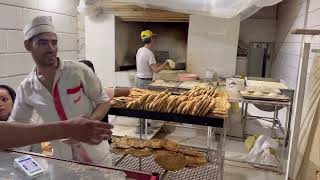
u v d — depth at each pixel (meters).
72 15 4.17
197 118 2.02
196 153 2.11
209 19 4.08
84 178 0.66
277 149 2.91
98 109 1.55
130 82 4.44
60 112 1.42
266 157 2.79
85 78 1.46
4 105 1.67
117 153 2.07
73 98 1.41
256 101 2.57
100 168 0.70
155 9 3.96
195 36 4.19
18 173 0.65
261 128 3.97
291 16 4.81
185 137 3.63
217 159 2.43
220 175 2.20
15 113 1.46
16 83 3.02
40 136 0.50
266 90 2.90
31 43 1.26
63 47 3.98
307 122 2.08
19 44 3.01
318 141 1.93
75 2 4.23
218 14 3.65
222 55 4.15
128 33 4.94
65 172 0.67
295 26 4.40
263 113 4.62
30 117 1.51
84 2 4.07
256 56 6.12
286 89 3.02
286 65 4.91
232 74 4.17
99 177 0.66
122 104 2.19
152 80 3.78
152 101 2.16
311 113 2.04
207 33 4.14
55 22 3.70
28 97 1.42
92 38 4.44
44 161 0.71
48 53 1.27
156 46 5.48
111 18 4.30
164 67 4.14
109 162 1.63
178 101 2.13
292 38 4.55
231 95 2.76
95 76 1.52
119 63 4.68
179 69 4.42
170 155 2.01
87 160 1.48
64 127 0.51
